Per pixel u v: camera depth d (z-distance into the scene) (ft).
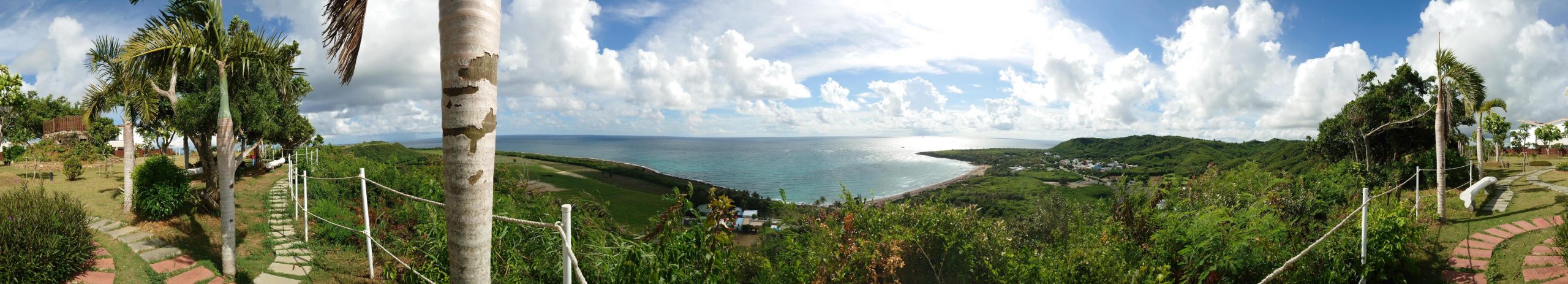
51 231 22.84
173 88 28.14
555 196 28.40
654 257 11.21
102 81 33.42
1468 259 25.73
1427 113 55.72
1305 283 18.13
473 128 7.56
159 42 23.26
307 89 57.41
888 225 16.67
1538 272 22.94
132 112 35.53
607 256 13.48
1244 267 18.22
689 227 11.75
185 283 23.79
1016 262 15.70
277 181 57.00
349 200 41.01
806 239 16.61
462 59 7.47
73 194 39.75
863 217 16.69
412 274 16.48
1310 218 27.63
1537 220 31.32
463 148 7.58
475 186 7.67
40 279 21.65
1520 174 60.49
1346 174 39.86
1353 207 27.68
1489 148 106.01
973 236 17.02
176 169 34.58
